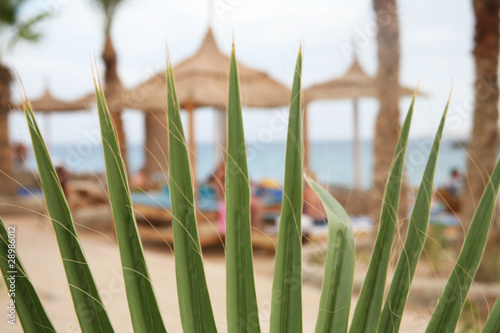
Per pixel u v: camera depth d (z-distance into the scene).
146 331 0.57
